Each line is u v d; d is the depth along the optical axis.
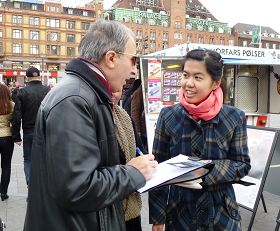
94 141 1.53
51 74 45.62
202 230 2.20
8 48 82.75
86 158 1.47
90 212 1.51
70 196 1.42
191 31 101.19
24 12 83.12
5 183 5.57
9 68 82.56
